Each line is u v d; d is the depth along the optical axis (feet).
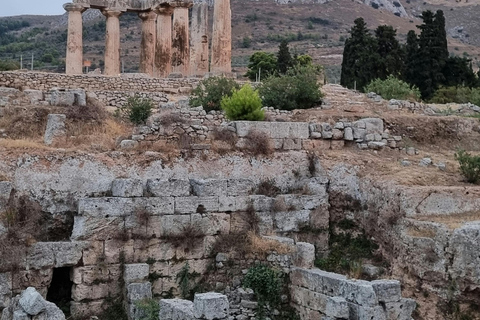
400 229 88.43
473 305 78.02
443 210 90.43
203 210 91.56
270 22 620.49
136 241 87.15
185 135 104.73
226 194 93.35
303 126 110.42
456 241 79.00
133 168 96.84
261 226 94.58
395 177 98.94
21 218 86.58
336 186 102.78
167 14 179.11
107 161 95.45
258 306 87.56
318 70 149.69
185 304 74.54
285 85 137.49
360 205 100.37
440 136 126.21
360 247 97.14
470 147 126.11
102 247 85.30
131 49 452.35
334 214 101.65
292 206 97.14
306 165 107.65
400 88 175.73
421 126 125.70
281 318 87.04
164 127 103.91
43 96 127.24
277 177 105.60
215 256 91.25
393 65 236.02
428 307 80.94
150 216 88.07
